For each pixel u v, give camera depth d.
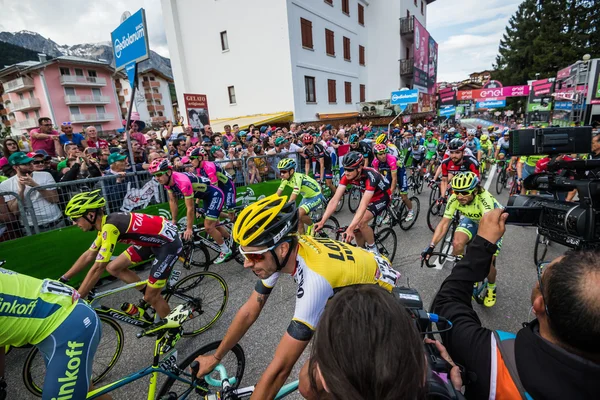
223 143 7.75
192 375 1.51
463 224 2.96
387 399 0.53
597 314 0.58
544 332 0.71
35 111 36.97
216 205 3.79
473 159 4.43
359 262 1.28
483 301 2.76
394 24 21.86
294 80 14.53
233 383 1.68
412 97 8.18
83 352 1.33
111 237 2.12
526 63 35.81
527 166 5.68
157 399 1.65
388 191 3.38
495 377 0.73
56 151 5.34
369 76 23.34
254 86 15.52
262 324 2.69
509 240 4.42
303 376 0.91
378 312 0.57
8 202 3.18
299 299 1.15
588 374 0.60
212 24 15.88
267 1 14.05
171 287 2.66
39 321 1.25
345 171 2.93
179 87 17.72
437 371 0.83
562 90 11.46
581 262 0.65
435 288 3.17
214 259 4.09
